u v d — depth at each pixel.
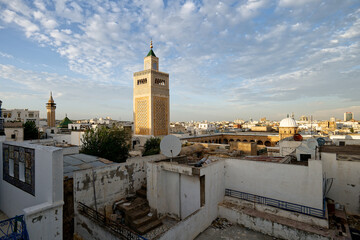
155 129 36.59
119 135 25.42
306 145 14.13
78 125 56.25
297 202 11.12
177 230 9.03
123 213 11.63
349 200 12.61
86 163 13.98
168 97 39.22
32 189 7.96
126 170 13.07
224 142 52.97
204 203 11.16
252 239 10.27
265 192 12.12
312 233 9.47
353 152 15.34
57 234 7.24
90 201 11.12
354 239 9.88
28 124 38.12
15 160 8.98
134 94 38.53
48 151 7.20
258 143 48.06
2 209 9.88
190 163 14.97
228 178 13.43
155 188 11.98
